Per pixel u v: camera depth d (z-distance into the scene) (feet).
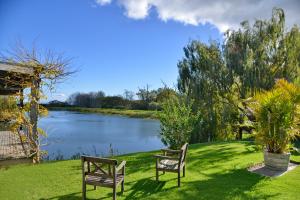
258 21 58.13
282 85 28.32
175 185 20.01
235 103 56.75
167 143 43.96
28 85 30.60
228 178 21.54
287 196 17.56
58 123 112.06
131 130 90.53
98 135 77.92
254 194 17.94
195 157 29.96
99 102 196.85
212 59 58.03
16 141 35.35
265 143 25.21
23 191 18.94
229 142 43.06
